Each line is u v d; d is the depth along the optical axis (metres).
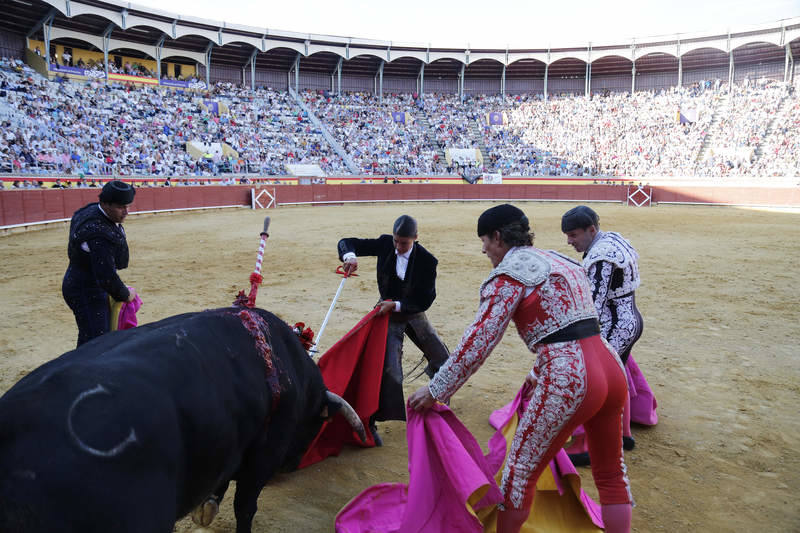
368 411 2.94
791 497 2.53
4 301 6.48
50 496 0.98
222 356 1.55
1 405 1.08
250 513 1.84
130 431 1.13
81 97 24.78
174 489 1.23
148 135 25.25
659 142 31.73
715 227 16.27
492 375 4.12
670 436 3.15
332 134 32.62
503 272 1.78
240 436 1.57
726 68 35.62
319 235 13.88
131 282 7.52
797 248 11.55
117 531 1.05
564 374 1.74
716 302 6.56
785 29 31.30
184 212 22.03
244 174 26.02
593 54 35.72
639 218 19.64
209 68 33.03
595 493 2.59
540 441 1.79
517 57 36.47
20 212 14.45
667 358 4.52
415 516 1.95
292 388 1.87
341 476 2.73
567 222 2.92
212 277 7.96
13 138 18.89
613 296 2.92
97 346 1.39
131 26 26.94
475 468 1.96
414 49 35.66
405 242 2.94
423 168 31.59
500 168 32.16
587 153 32.59
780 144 28.33
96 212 2.66
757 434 3.17
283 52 34.50
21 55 25.98
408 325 3.16
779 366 4.33
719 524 2.32
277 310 6.02
